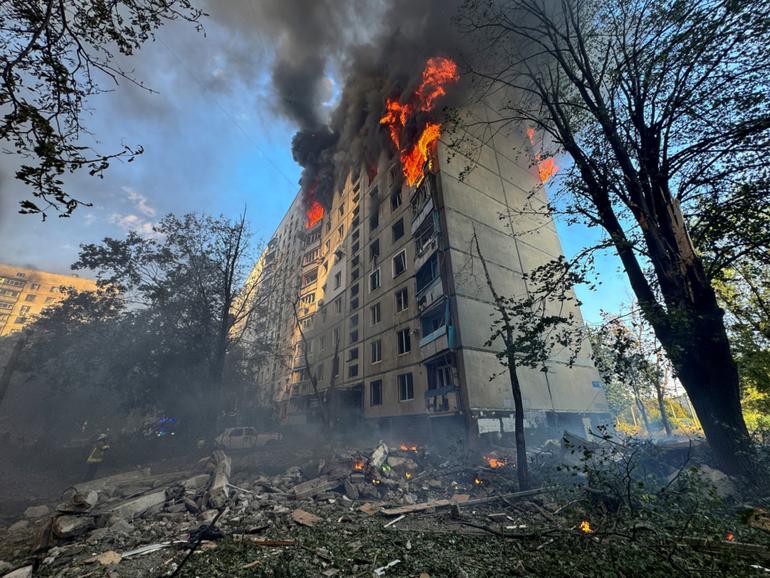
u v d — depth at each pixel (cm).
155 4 326
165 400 2062
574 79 924
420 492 825
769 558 379
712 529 421
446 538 510
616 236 755
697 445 787
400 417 1823
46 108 304
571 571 379
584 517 534
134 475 943
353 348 2545
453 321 1595
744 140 714
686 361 720
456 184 1930
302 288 4044
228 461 973
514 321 1684
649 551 407
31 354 1964
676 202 772
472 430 1349
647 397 2662
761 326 977
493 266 1845
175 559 459
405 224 2242
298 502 755
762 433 847
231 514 670
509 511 645
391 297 2216
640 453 723
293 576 391
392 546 481
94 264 1928
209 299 2161
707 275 768
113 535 570
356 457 1008
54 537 551
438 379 1677
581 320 2095
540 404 1628
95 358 2017
